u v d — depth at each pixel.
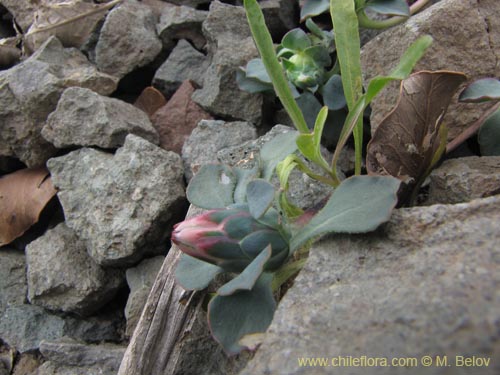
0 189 0.22
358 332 0.09
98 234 0.18
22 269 0.21
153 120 0.22
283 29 0.24
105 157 0.20
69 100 0.20
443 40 0.17
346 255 0.11
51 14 0.24
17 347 0.20
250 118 0.21
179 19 0.24
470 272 0.09
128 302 0.18
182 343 0.14
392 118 0.14
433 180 0.15
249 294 0.11
